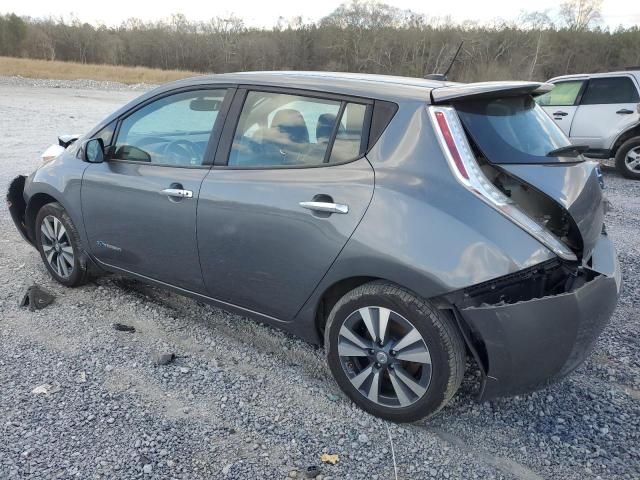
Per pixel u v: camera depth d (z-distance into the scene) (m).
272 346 3.83
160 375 3.42
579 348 2.78
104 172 4.07
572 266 2.81
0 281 4.75
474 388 3.38
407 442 2.89
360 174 2.96
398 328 2.91
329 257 2.99
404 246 2.75
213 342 3.85
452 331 2.78
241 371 3.51
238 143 3.46
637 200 8.60
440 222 2.70
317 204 2.99
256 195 3.24
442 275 2.66
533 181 2.80
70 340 3.81
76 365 3.50
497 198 2.71
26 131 13.99
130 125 4.06
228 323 4.14
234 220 3.33
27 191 4.70
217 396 3.23
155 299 4.52
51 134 13.70
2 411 3.02
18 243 5.72
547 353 2.71
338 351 3.12
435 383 2.82
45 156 5.14
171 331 3.99
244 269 3.38
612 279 2.92
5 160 10.14
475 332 2.73
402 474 2.67
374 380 3.02
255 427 2.97
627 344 3.98
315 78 3.33
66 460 2.67
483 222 2.66
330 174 3.05
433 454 2.81
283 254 3.17
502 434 3.00
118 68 47.69
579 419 3.14
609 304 2.88
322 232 2.99
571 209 2.80
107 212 4.05
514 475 2.69
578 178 2.97
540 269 2.70
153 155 3.88
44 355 3.61
